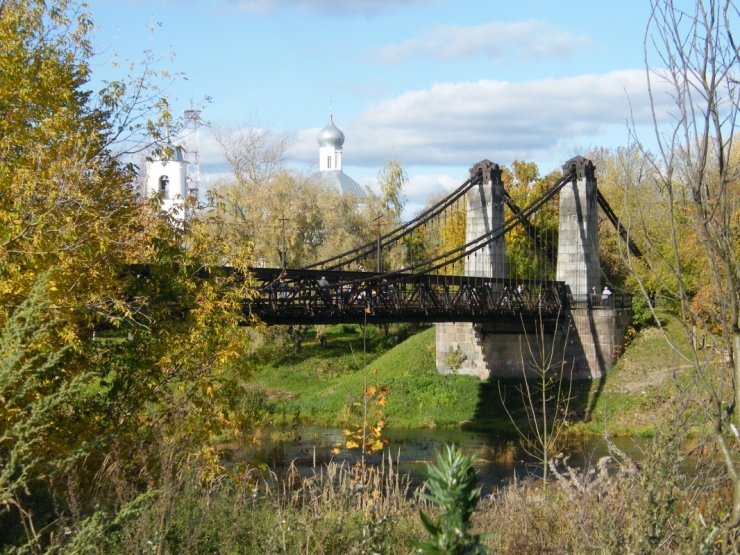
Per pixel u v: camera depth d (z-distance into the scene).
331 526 6.45
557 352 38.78
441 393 38.38
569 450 26.09
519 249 46.78
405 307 29.81
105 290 13.21
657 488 5.30
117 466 7.45
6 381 5.16
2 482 5.22
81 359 12.98
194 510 6.94
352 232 50.44
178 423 10.48
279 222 44.00
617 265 40.19
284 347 47.12
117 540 6.53
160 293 14.93
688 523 5.75
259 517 7.52
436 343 41.56
